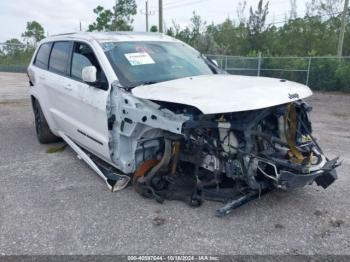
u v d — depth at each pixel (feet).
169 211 12.51
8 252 10.23
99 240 10.82
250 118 11.51
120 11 118.52
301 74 61.16
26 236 11.07
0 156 19.20
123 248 10.40
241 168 11.46
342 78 55.83
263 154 11.71
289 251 10.19
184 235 11.02
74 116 16.65
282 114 12.42
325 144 21.57
